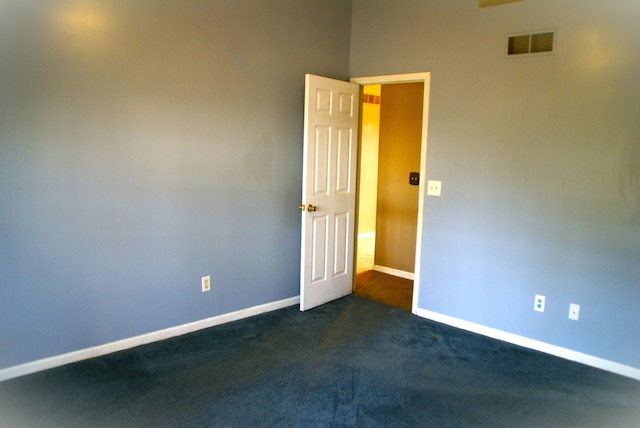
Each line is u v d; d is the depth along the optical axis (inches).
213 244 131.6
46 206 102.0
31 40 96.1
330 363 114.0
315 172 145.1
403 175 191.5
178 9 115.8
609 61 106.9
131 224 114.8
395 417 91.9
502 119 124.9
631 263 108.7
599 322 114.4
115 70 107.6
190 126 122.0
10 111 95.7
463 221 135.6
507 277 128.3
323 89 143.6
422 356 119.4
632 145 105.9
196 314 131.1
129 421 87.7
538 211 121.0
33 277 102.3
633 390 104.3
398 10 144.1
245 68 131.4
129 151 112.2
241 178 135.2
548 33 114.9
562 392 102.9
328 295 158.9
